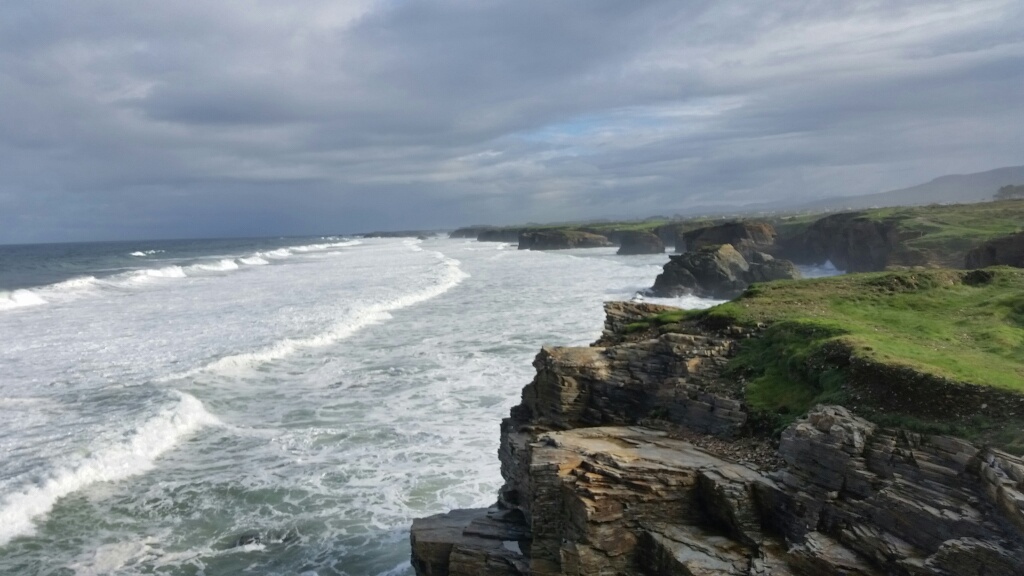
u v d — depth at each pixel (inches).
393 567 593.0
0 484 703.1
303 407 1002.7
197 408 962.7
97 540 630.5
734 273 2493.8
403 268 3380.9
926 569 350.0
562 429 655.1
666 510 473.7
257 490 730.8
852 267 3137.3
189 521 668.1
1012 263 1691.7
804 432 450.3
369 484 743.7
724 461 502.6
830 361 543.2
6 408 973.2
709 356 652.1
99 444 815.1
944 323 649.0
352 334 1537.9
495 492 721.0
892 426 439.2
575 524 469.1
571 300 2039.9
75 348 1400.1
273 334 1504.7
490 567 511.5
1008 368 478.3
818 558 389.7
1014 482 349.1
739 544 442.0
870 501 400.5
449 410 978.7
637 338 772.6
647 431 585.6
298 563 600.1
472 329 1555.1
